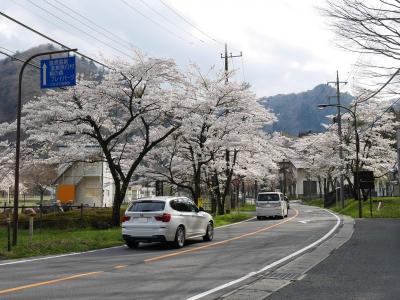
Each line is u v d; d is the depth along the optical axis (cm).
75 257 1298
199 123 2638
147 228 1485
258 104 3406
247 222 2877
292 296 759
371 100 3672
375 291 791
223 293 796
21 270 1062
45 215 2636
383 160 4500
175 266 1102
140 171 2888
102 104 2284
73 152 2434
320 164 5312
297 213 3956
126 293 796
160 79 2322
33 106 2302
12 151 2405
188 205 1655
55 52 1559
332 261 1138
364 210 3662
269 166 4331
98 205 5022
